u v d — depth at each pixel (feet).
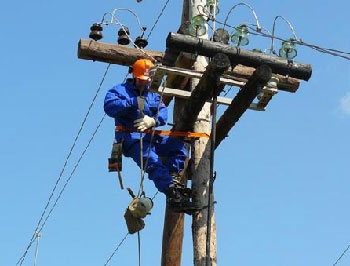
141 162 32.45
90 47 37.29
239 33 32.14
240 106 32.09
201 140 33.73
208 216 30.07
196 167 33.27
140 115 32.96
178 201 32.19
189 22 35.86
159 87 33.99
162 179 32.22
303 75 32.71
